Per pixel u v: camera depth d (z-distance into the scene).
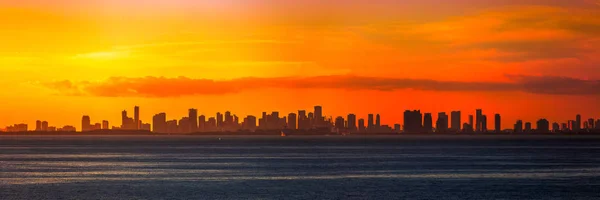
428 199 142.00
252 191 155.88
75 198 143.50
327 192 153.88
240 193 152.00
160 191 155.88
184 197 145.12
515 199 141.50
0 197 145.25
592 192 152.50
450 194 150.00
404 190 157.62
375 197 145.25
